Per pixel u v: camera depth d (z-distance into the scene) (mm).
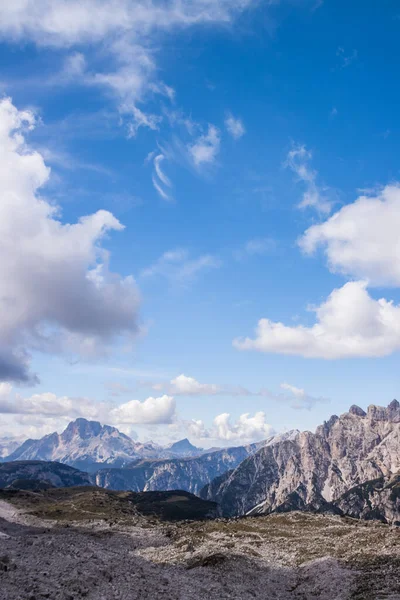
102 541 109562
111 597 48281
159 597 53188
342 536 114750
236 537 121125
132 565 70938
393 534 105000
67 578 51062
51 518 149500
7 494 196375
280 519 154000
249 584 75688
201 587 66750
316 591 71125
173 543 112688
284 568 89625
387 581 64875
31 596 40875
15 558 58844
